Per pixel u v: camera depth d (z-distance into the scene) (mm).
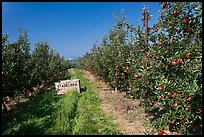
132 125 7480
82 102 11078
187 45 5293
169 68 5746
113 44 12047
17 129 6820
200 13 4973
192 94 4668
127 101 10930
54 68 23953
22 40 13469
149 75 6223
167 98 5211
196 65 4953
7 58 9852
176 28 5336
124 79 11039
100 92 14180
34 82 14703
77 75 28969
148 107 6961
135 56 8297
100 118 8234
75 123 7594
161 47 5809
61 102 11289
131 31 8633
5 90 9695
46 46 20984
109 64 12508
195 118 4938
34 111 9539
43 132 6555
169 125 5371
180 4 5141
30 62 13617
